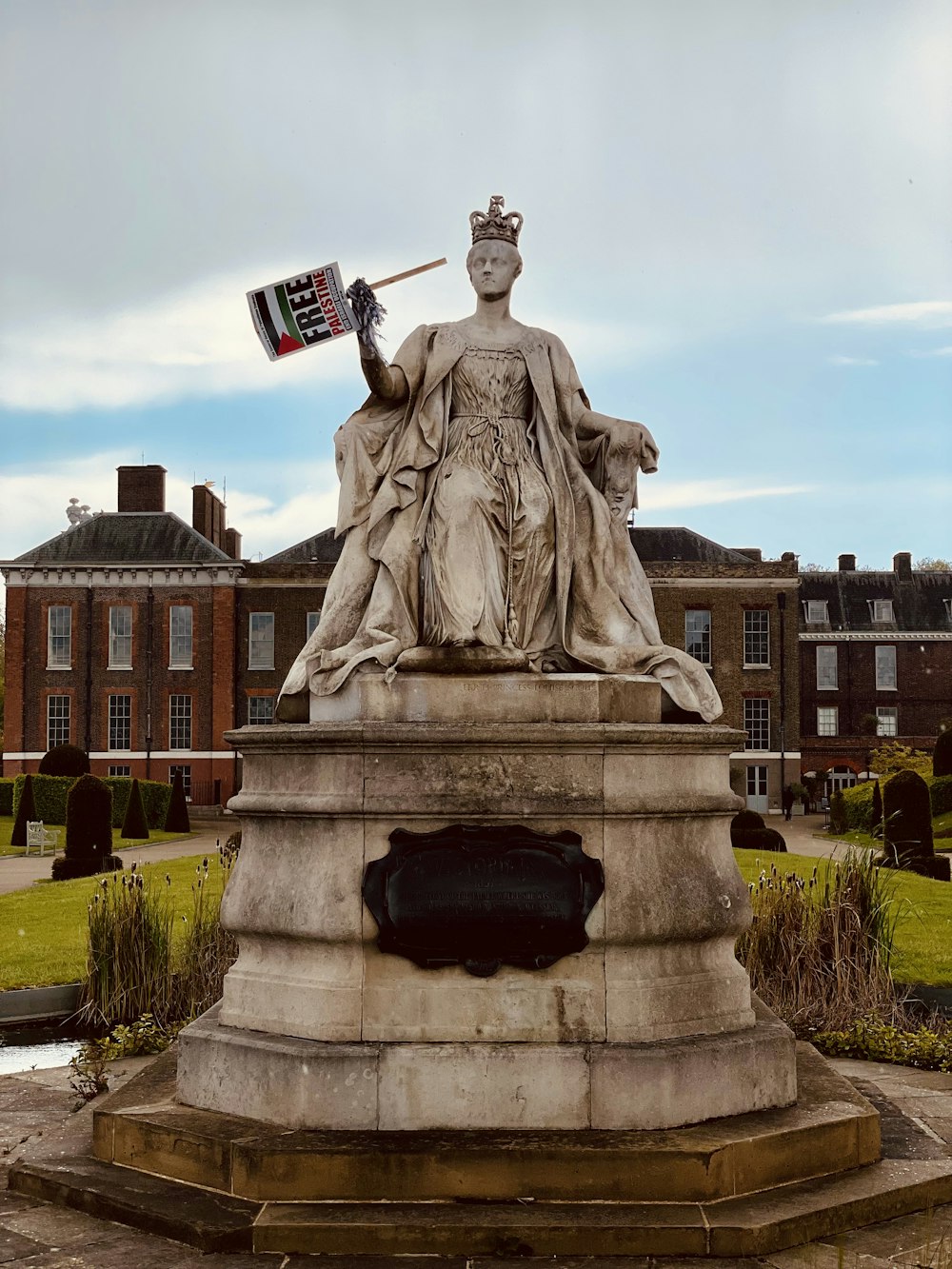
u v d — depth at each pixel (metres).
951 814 38.59
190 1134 5.38
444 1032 5.51
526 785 5.64
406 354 6.61
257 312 6.38
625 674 6.20
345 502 6.50
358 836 5.64
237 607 50.31
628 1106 5.37
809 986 9.36
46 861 30.80
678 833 5.85
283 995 5.71
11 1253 4.92
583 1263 4.80
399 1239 4.87
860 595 59.81
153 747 50.09
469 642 6.04
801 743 57.12
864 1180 5.42
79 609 50.59
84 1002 10.37
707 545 51.81
